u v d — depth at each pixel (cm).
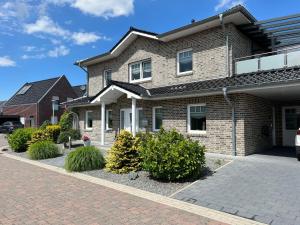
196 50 1447
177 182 808
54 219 551
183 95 1270
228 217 551
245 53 1441
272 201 622
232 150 1191
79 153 1028
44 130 1828
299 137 1035
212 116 1273
